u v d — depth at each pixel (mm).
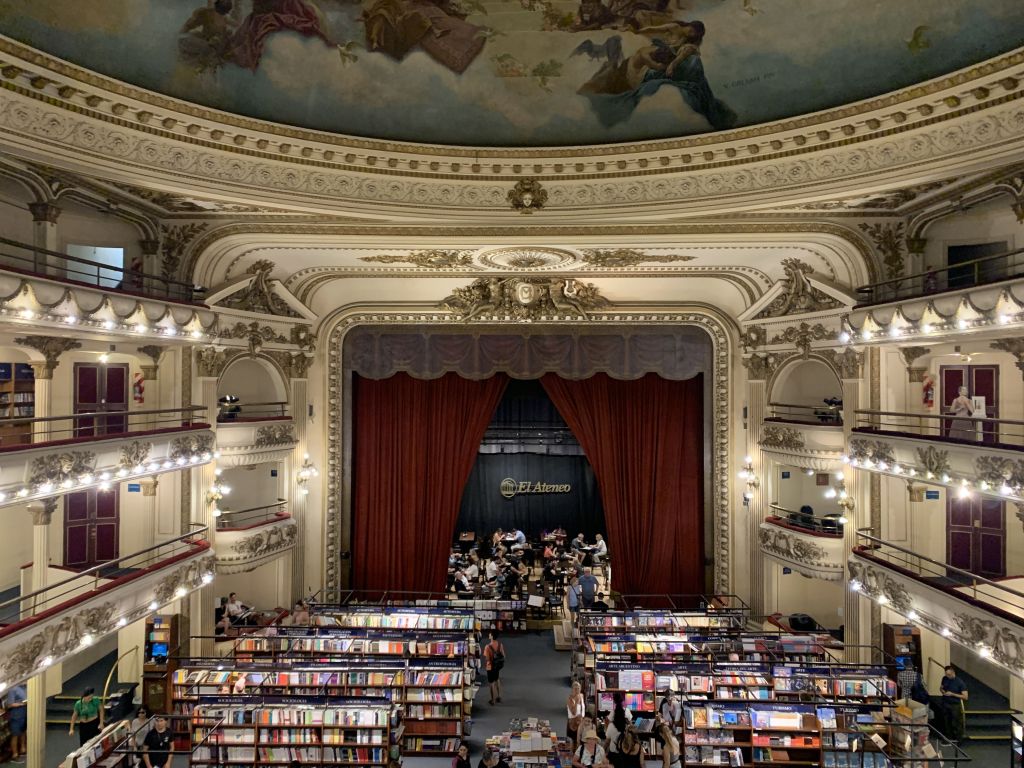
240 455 15258
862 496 13836
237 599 16500
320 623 14453
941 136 9531
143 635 13430
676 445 19141
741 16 10281
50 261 10422
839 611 16672
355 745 10414
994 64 8555
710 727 10586
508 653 16500
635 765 10758
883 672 11797
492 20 10859
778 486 16984
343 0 10492
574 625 16406
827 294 14266
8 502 8727
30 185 10156
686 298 18047
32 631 8812
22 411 13555
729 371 18125
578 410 19234
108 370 14078
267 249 14055
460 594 18828
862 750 10555
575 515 23000
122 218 12211
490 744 10398
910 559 13602
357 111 11195
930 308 10570
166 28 9531
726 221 12391
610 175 11680
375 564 19062
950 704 12227
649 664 12188
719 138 10938
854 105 9812
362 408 19203
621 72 11109
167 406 13906
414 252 14391
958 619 10367
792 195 10922
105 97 9227
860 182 10328
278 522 16219
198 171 10461
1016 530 13281
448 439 19219
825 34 9883
